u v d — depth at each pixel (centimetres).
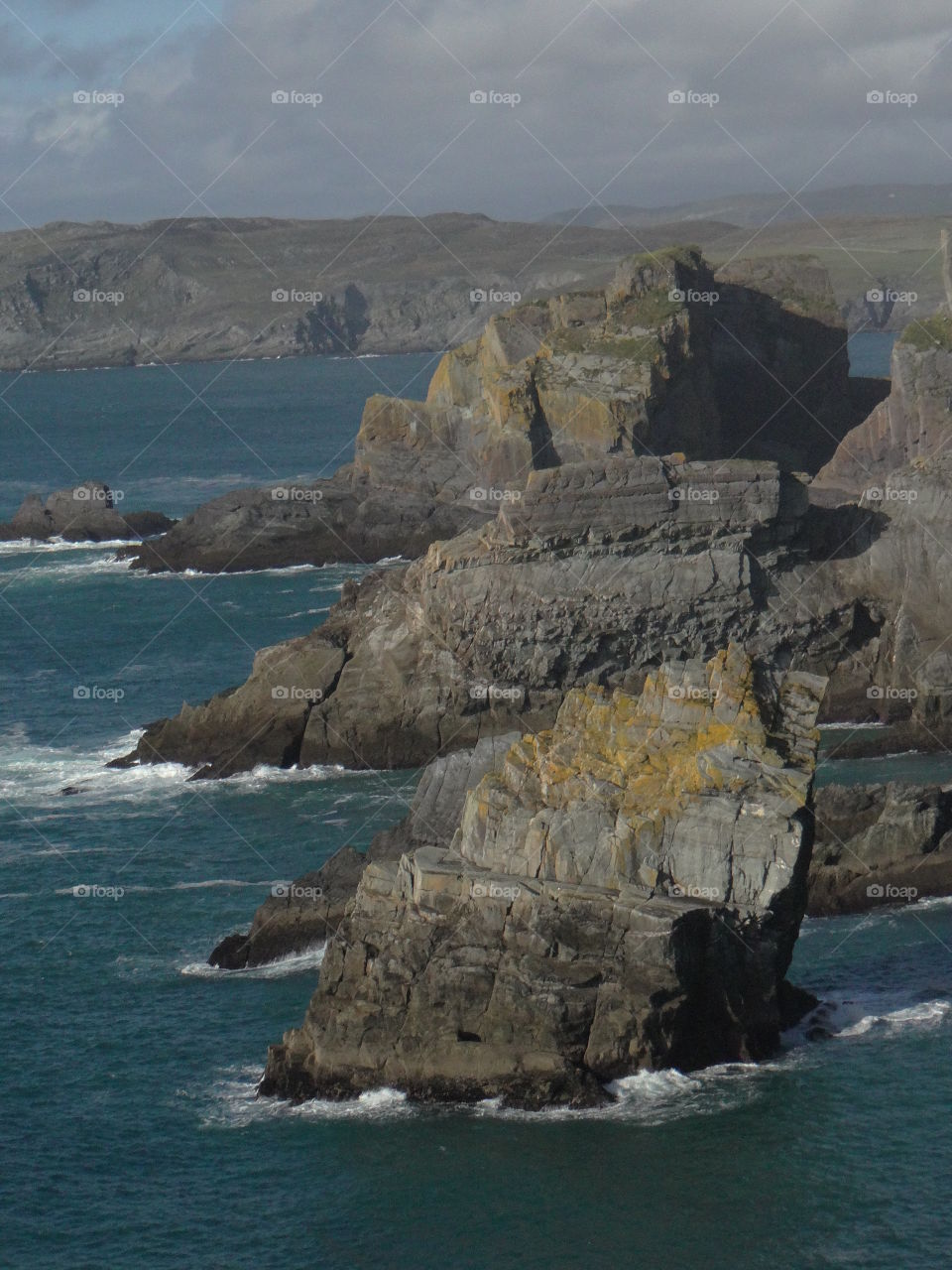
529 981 11738
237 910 15950
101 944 15162
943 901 15400
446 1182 10900
